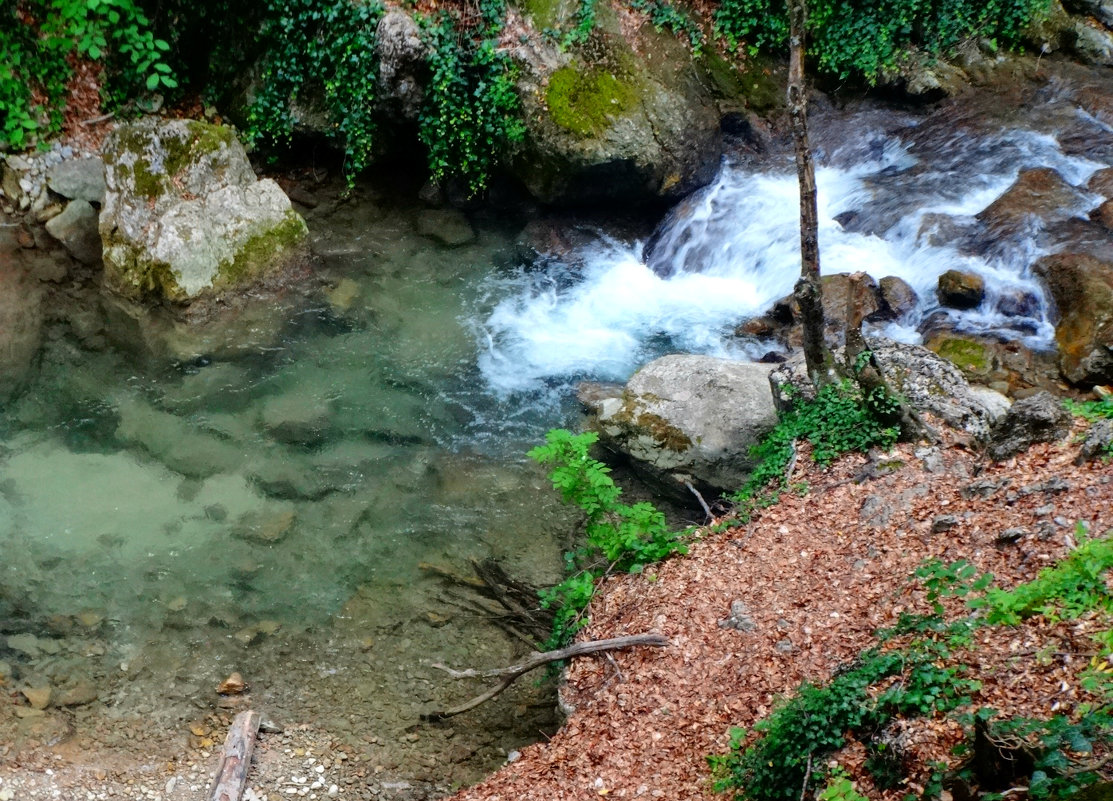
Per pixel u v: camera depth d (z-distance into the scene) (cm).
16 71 1349
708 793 629
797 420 954
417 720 812
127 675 827
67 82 1394
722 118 1538
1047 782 472
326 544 969
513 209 1462
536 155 1362
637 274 1405
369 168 1493
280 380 1171
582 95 1351
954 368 966
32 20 1364
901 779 550
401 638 884
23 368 1148
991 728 514
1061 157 1449
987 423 899
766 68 1591
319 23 1370
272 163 1475
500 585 932
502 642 884
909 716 580
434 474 1059
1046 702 543
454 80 1345
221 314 1252
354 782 754
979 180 1420
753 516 868
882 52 1568
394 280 1343
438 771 769
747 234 1388
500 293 1342
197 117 1472
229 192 1284
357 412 1133
